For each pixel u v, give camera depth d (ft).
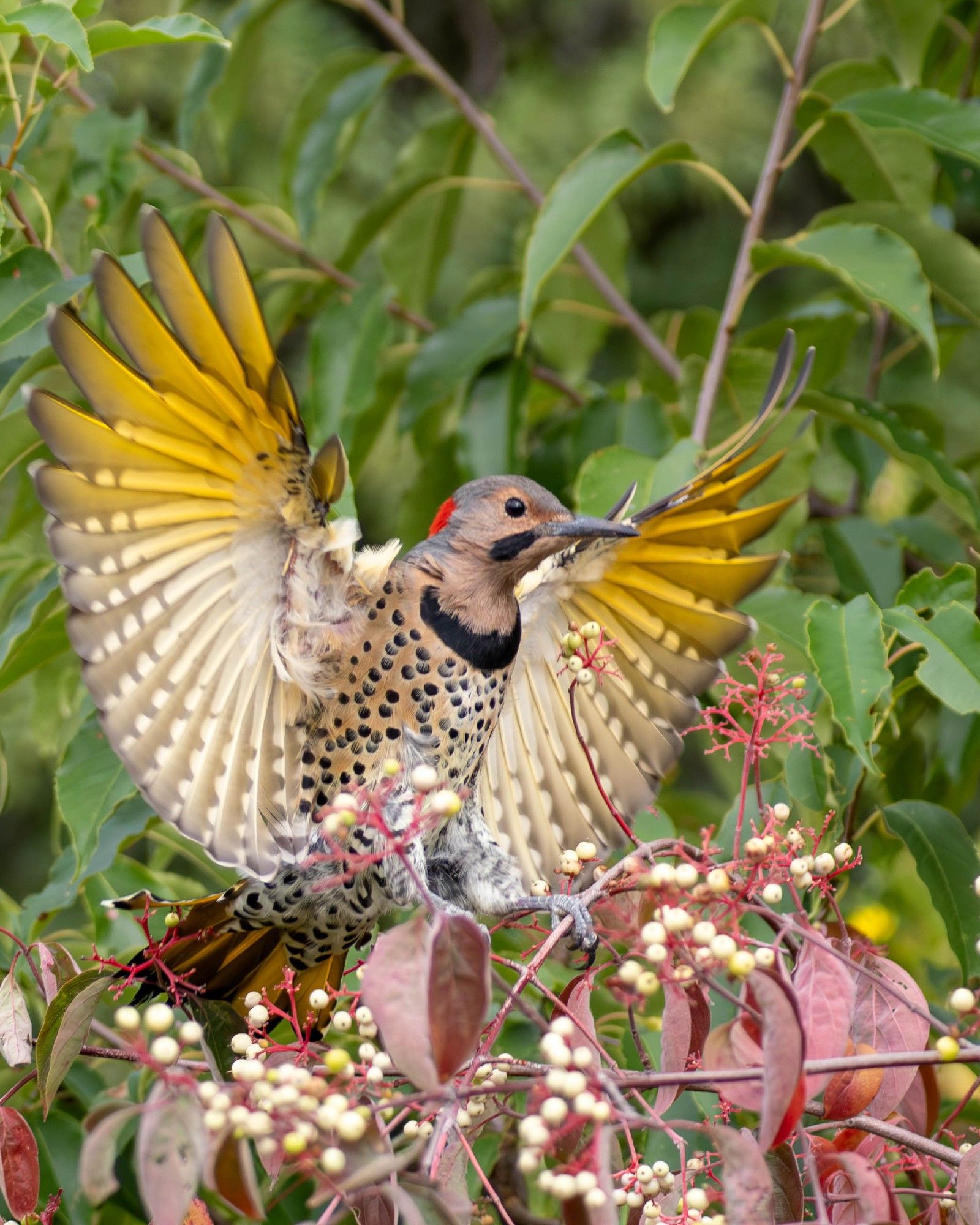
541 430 24.38
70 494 11.85
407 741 14.37
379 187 39.75
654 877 10.05
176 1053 8.72
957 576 15.60
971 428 35.47
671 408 21.18
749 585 14.97
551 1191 8.79
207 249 10.41
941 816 15.40
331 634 13.65
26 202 18.57
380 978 8.72
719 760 18.49
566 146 42.11
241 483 12.31
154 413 11.66
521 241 23.94
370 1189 8.96
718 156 43.24
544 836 15.84
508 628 15.03
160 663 12.60
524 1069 11.14
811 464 19.04
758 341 21.61
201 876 26.81
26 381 16.74
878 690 14.01
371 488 34.68
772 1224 9.59
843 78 20.29
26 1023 12.06
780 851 11.40
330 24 40.37
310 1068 11.42
